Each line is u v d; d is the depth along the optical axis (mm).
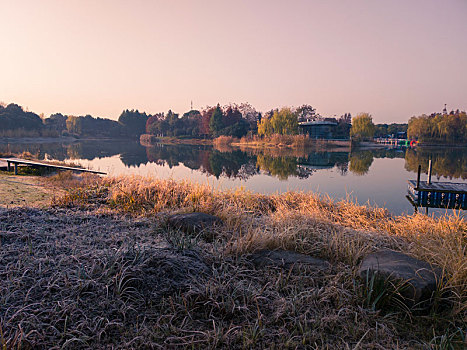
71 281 3166
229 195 10203
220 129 104938
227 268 3930
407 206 12477
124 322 2777
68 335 2535
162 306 3031
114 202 7664
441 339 2771
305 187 15828
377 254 4301
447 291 3420
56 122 154500
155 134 146500
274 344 2674
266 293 3480
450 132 93062
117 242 4641
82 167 19656
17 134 88625
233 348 2637
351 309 3250
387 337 2873
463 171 25875
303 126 90000
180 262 3754
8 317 2617
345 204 9914
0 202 7141
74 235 4703
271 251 4602
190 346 2613
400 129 136750
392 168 27062
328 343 2758
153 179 11016
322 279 3857
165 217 6031
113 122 173500
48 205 7141
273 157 38938
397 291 3330
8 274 3213
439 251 4535
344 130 105750
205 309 3121
